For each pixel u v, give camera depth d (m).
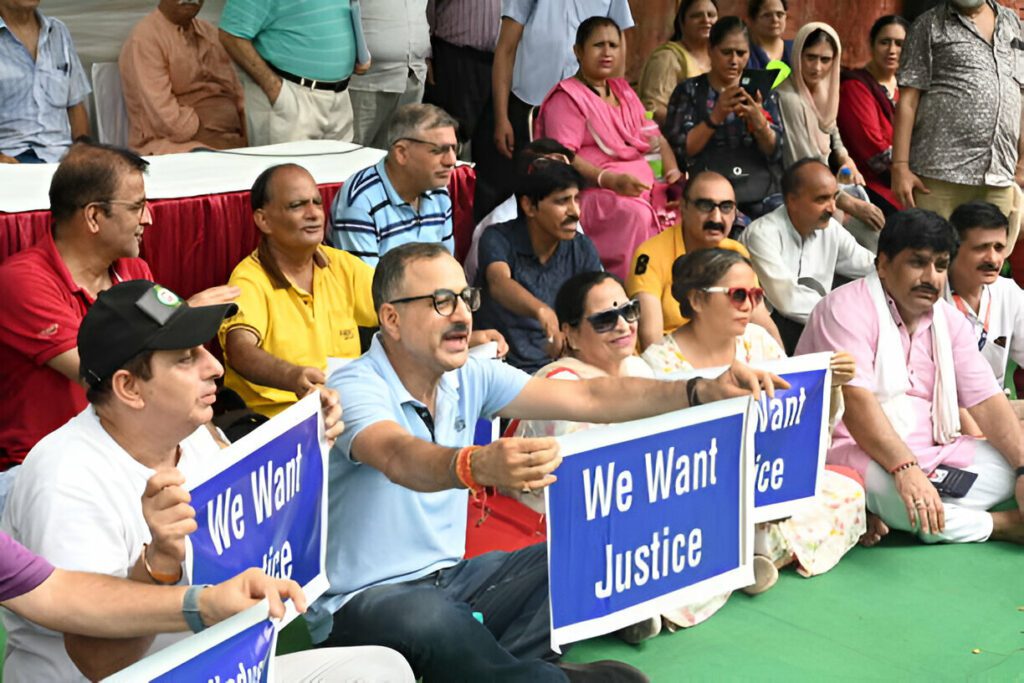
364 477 3.20
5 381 4.02
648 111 7.75
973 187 7.21
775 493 4.02
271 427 2.84
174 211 4.83
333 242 5.10
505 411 3.51
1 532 2.32
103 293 2.60
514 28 7.13
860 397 4.50
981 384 4.74
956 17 7.03
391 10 7.08
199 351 2.62
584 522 3.12
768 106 6.74
